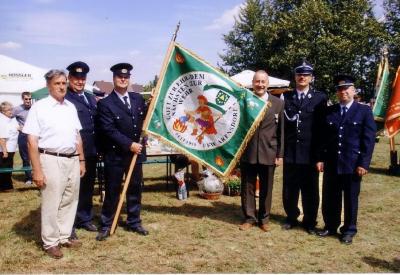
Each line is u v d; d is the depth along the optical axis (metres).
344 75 5.19
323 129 5.39
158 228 5.77
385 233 5.57
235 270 4.34
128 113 5.31
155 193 8.12
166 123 5.74
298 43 29.84
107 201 5.36
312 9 30.11
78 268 4.36
